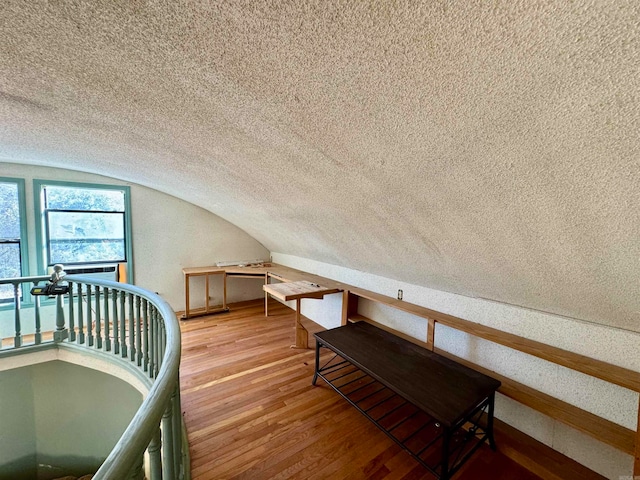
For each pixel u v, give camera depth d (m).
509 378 2.00
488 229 1.45
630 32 0.55
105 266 3.91
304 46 0.81
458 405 1.55
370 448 1.82
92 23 0.81
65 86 1.20
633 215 0.95
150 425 0.77
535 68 0.69
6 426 2.83
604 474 1.57
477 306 2.16
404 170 1.33
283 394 2.39
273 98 1.10
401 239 2.07
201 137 1.62
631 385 1.30
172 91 1.17
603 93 0.67
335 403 2.28
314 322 4.20
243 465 1.67
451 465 1.69
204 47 0.88
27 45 0.93
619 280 1.24
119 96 1.26
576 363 1.53
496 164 1.05
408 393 1.65
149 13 0.76
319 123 1.19
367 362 2.03
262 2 0.68
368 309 3.23
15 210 3.32
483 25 0.63
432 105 0.91
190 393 2.39
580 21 0.56
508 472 1.66
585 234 1.14
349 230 2.43
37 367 2.90
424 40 0.70
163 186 3.61
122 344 2.58
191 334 3.70
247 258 5.23
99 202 3.84
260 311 4.70
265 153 1.65
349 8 0.66
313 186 1.91
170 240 4.41
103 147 2.08
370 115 1.05
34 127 1.72
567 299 1.56
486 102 0.83
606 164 0.85
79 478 2.89
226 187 2.66
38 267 3.45
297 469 1.65
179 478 1.14
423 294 2.58
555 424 1.76
